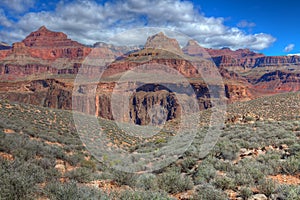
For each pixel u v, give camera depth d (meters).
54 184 6.03
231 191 6.59
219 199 5.91
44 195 5.75
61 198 5.30
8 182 5.33
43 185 6.51
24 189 5.35
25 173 6.41
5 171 6.07
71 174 7.65
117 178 7.12
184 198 6.28
